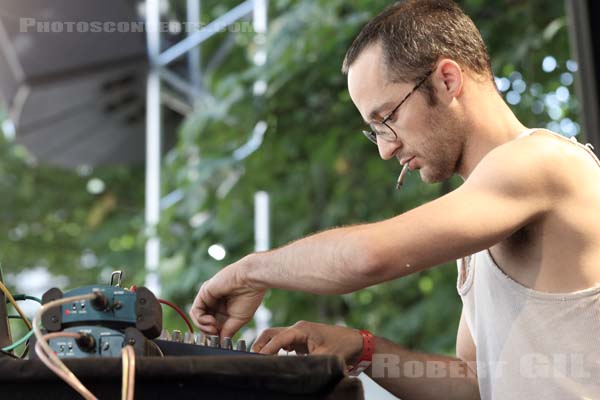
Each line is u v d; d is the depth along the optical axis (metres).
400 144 3.54
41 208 18.50
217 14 12.26
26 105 11.54
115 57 10.63
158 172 11.69
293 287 3.22
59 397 2.43
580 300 3.17
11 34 9.97
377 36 3.55
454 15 3.57
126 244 16.33
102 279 14.95
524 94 10.97
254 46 11.98
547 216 3.20
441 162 3.50
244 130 11.56
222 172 11.79
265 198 10.51
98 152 13.34
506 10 10.71
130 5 9.97
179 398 2.41
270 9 12.48
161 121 12.62
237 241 11.77
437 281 11.37
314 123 11.38
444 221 3.01
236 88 11.38
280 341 3.67
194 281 10.66
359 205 12.02
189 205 11.63
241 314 3.45
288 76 11.15
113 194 18.30
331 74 11.22
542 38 10.33
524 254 3.27
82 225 18.38
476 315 3.50
